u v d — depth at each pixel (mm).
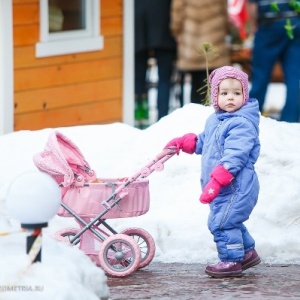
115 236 13695
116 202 13812
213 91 13695
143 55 29562
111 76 24422
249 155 13445
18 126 22453
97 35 23875
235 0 32781
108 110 24453
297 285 13195
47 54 22797
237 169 13219
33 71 22609
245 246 13844
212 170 13508
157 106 29188
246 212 13477
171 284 13250
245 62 32625
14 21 22047
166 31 28562
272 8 25453
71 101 23531
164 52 28766
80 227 14352
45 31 22656
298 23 27047
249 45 33406
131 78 24781
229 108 13547
